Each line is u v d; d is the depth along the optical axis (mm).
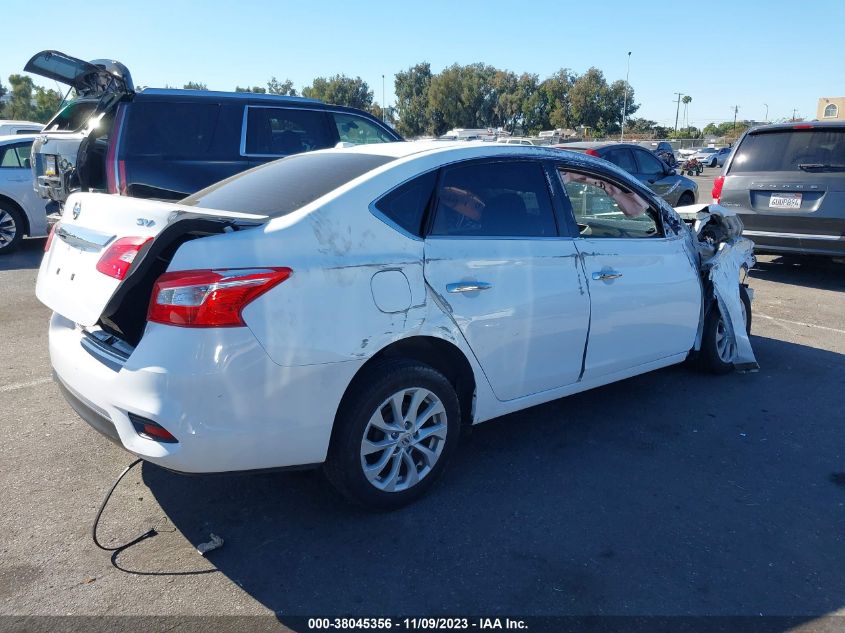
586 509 3508
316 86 72750
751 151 8938
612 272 4227
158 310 2791
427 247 3391
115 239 3100
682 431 4453
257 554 3104
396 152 3707
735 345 5438
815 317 7309
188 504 3502
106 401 2895
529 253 3799
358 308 3088
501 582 2938
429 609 2771
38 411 4570
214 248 2832
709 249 5297
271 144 7574
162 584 2895
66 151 7574
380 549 3150
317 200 3207
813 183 8297
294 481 3732
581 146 12555
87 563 3020
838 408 4863
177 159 7039
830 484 3816
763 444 4289
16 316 6859
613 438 4336
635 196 4664
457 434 3594
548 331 3889
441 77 70938
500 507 3512
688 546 3211
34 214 10344
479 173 3754
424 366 3369
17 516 3355
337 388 3053
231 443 2830
